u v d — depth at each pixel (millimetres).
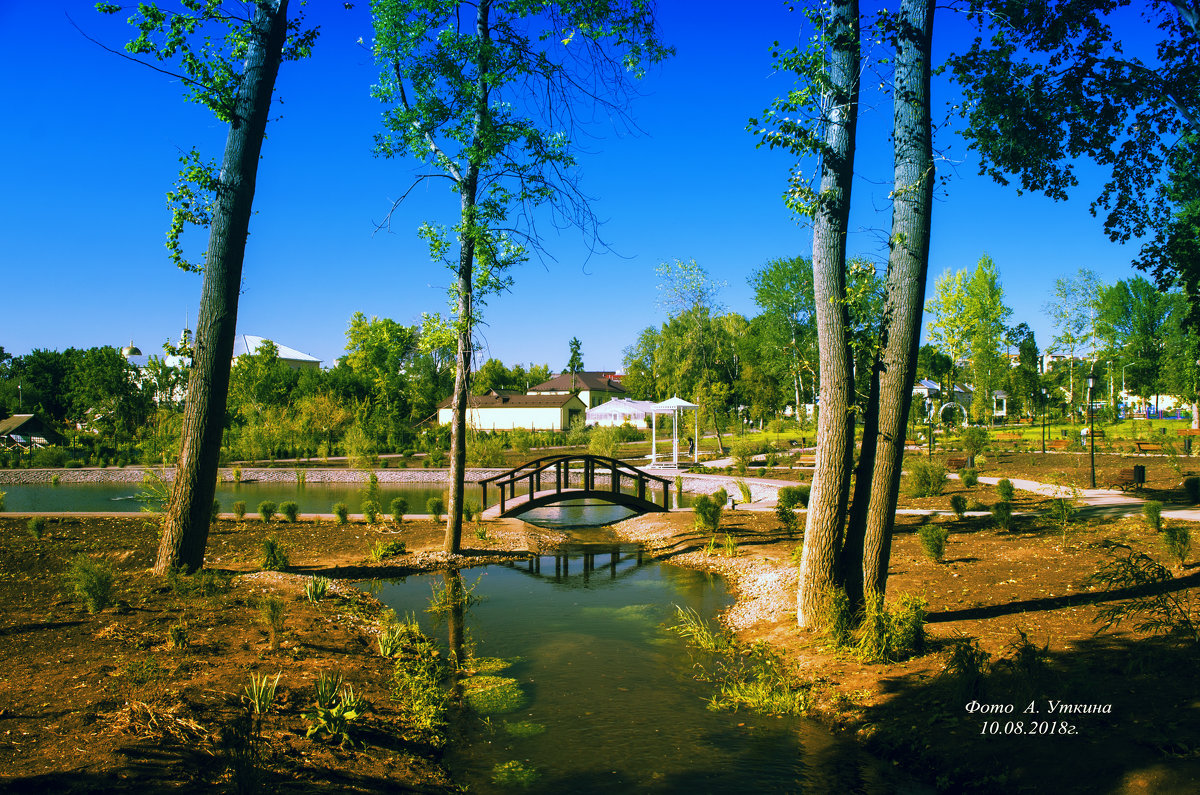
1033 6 9500
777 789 4977
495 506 18766
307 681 6336
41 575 10344
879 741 5590
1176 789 3973
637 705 6691
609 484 30547
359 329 64375
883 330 7883
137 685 5770
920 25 7684
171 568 10305
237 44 11000
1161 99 9969
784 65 7504
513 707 6664
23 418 52562
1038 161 10547
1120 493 17438
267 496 27641
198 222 10867
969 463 24594
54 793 3900
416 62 11781
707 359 42031
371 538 15273
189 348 10938
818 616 8016
